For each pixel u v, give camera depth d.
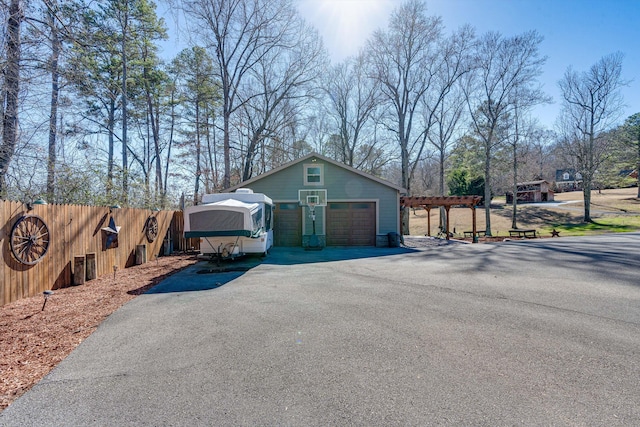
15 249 5.20
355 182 14.99
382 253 11.89
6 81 6.44
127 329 4.05
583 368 2.92
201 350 3.42
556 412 2.27
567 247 12.32
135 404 2.45
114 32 11.77
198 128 22.67
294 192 14.98
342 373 2.88
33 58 6.57
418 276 7.29
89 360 3.20
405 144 23.66
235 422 2.22
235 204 8.94
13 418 2.28
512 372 2.86
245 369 2.99
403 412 2.30
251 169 22.66
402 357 3.19
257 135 20.08
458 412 2.29
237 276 7.50
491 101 23.33
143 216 9.77
